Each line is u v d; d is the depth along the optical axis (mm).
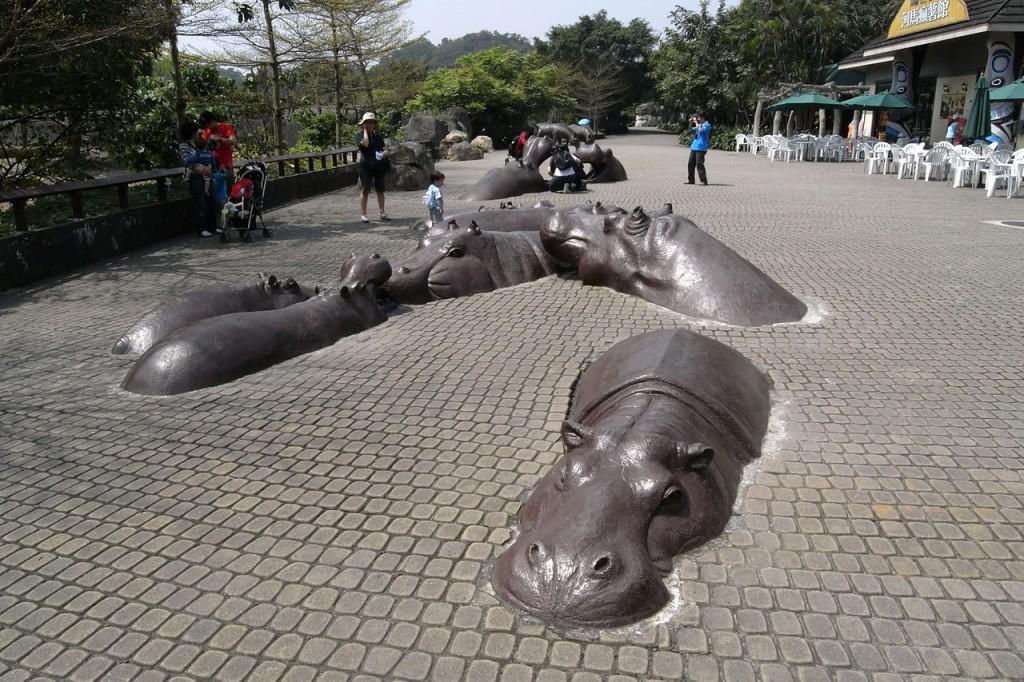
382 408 5719
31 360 7039
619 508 3578
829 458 4758
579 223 8977
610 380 5039
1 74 11156
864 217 14469
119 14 12094
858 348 6742
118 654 3217
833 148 31359
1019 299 8273
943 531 3973
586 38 73250
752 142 38125
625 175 22578
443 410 5648
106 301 9227
